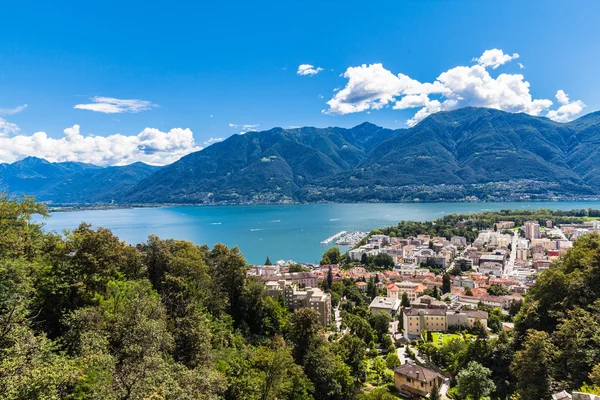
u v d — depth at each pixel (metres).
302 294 158.88
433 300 174.62
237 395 57.06
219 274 113.12
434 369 109.81
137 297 53.81
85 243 64.88
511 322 152.00
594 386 54.97
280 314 122.44
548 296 88.88
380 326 147.62
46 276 55.25
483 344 95.62
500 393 83.31
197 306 80.62
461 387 84.88
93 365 37.44
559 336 72.44
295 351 88.00
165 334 49.22
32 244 58.75
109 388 35.12
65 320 48.78
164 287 83.31
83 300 58.06
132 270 86.31
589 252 97.06
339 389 82.06
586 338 66.31
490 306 187.50
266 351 71.06
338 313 181.38
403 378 101.31
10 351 31.56
